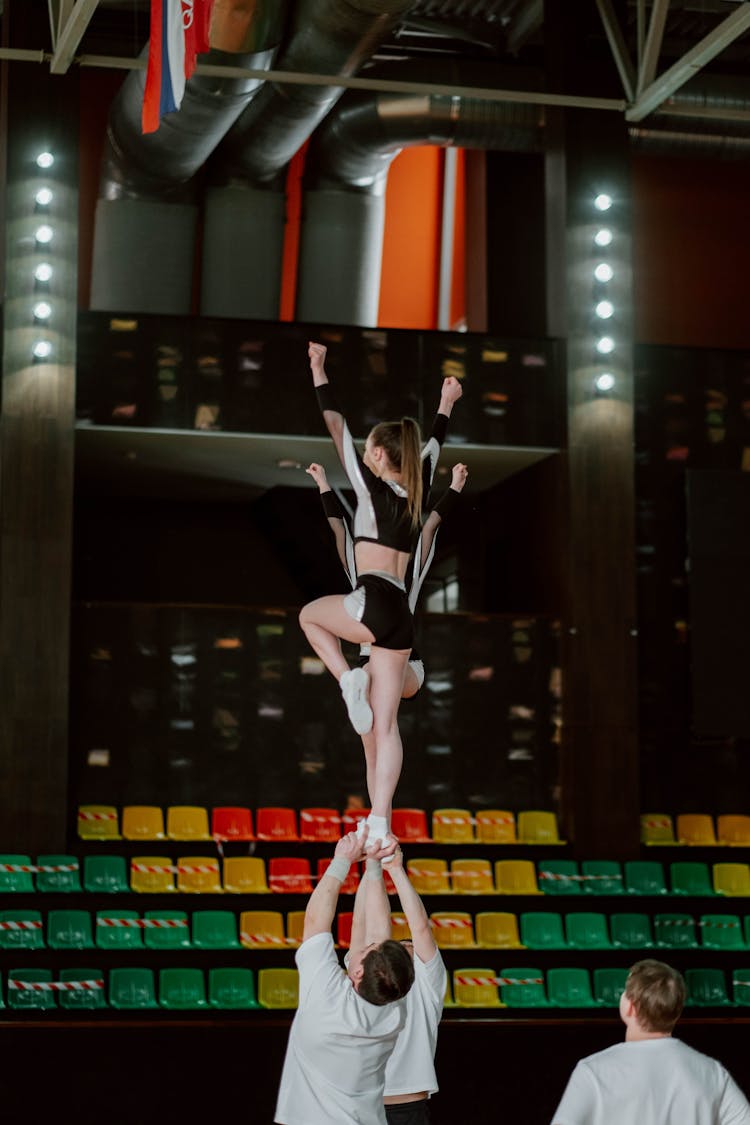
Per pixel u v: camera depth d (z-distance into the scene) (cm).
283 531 1983
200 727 1602
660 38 1442
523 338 1723
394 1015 469
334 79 1412
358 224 1900
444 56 1919
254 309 1858
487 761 1658
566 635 1672
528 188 1939
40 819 1499
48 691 1522
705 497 1739
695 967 1527
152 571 2039
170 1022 1103
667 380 1770
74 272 1595
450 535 2048
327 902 477
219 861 1535
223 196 1856
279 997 1398
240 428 1644
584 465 1683
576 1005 1445
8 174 1591
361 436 1669
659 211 2003
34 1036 1079
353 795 1622
